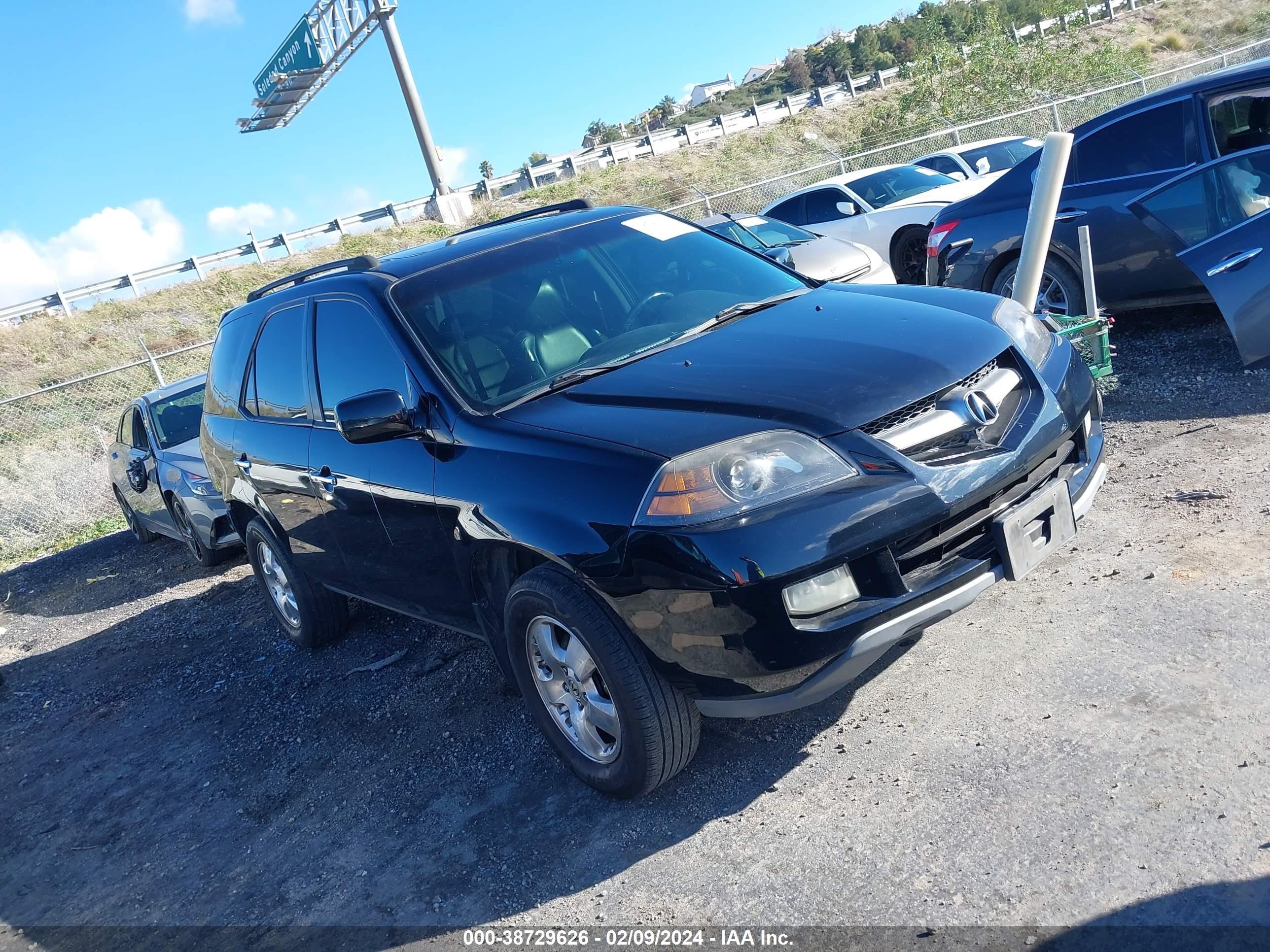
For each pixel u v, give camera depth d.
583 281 3.85
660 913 2.63
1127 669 3.10
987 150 12.88
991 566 2.86
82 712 5.55
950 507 2.74
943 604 2.74
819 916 2.46
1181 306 7.19
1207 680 2.93
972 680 3.30
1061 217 6.25
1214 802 2.45
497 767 3.65
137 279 31.39
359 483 3.84
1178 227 5.59
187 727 4.88
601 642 2.88
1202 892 2.19
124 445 9.45
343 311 4.08
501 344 3.58
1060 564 3.94
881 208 11.03
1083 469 3.25
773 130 37.12
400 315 3.76
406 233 32.84
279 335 4.62
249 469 4.84
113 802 4.27
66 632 7.50
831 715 3.36
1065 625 3.47
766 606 2.58
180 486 7.59
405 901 3.01
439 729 4.08
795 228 10.31
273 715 4.71
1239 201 5.27
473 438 3.29
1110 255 6.08
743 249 4.32
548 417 3.15
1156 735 2.75
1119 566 3.78
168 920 3.27
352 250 31.81
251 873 3.42
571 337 3.60
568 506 2.86
